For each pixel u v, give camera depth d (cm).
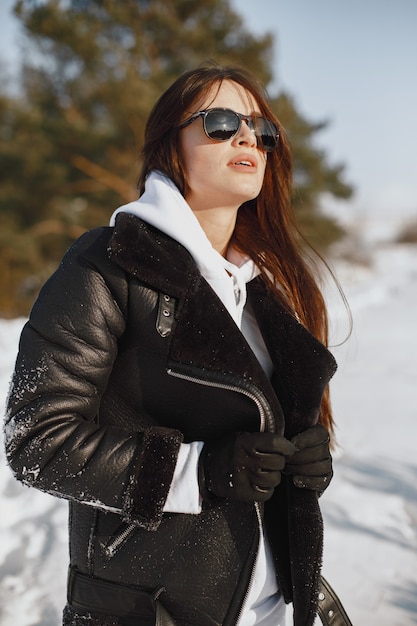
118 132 1309
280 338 142
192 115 143
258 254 154
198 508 124
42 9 1298
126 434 125
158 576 129
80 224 1431
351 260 1905
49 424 120
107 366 127
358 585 250
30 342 125
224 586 130
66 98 1405
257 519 132
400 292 1333
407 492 332
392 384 557
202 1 1402
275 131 148
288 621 190
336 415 464
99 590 133
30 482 121
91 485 120
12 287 1439
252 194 146
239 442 122
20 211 1435
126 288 128
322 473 133
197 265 135
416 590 248
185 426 133
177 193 139
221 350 127
